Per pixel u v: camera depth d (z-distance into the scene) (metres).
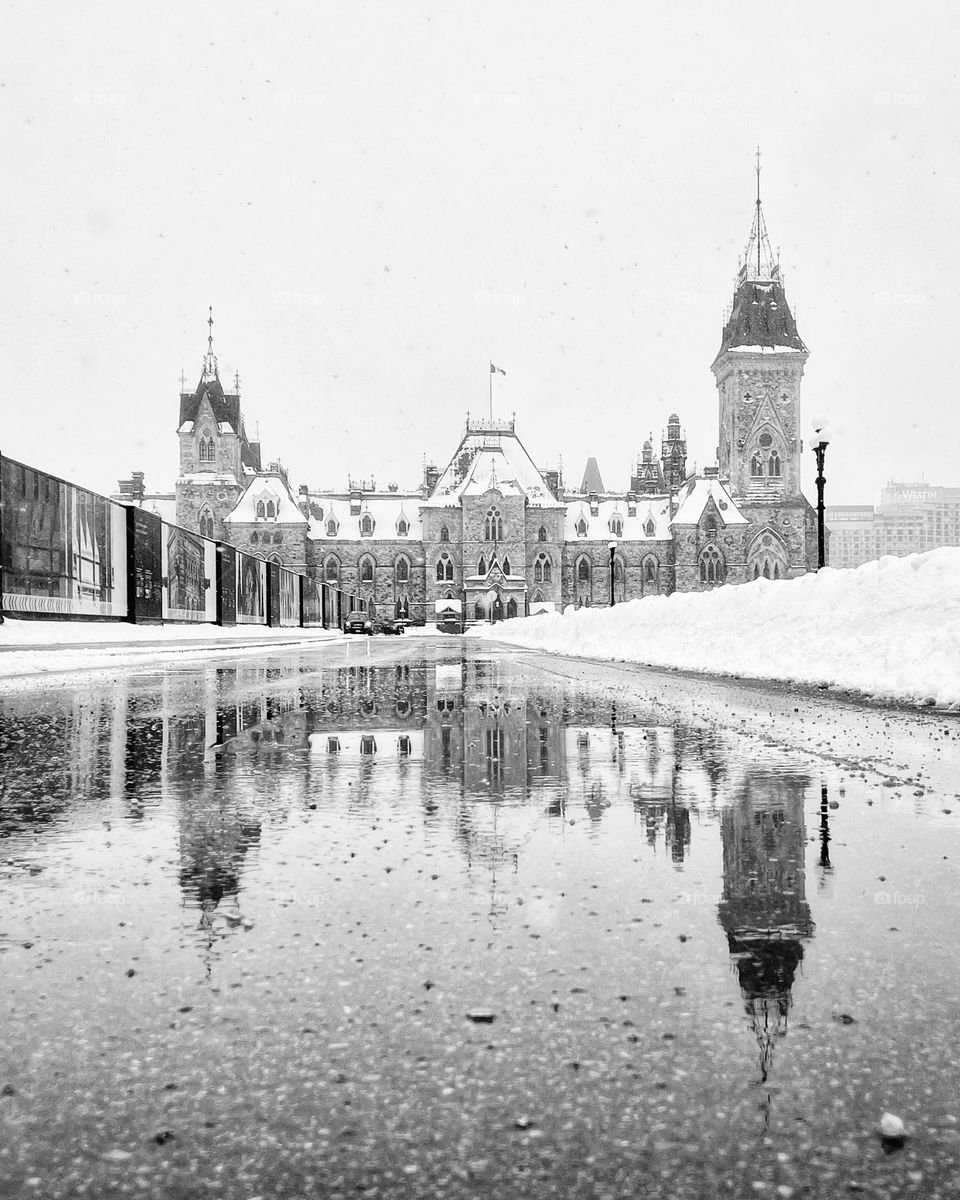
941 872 3.50
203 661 22.44
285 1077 1.91
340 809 4.77
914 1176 1.58
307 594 70.12
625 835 4.13
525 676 16.25
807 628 15.20
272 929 2.83
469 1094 1.84
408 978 2.42
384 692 12.63
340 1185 1.56
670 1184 1.56
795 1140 1.68
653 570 113.25
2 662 17.12
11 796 5.20
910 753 6.61
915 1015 2.20
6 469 23.94
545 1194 1.53
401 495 116.50
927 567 14.49
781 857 3.73
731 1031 2.11
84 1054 2.02
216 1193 1.54
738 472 112.81
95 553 29.92
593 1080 1.89
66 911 3.05
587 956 2.58
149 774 5.95
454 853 3.81
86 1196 1.54
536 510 110.56
